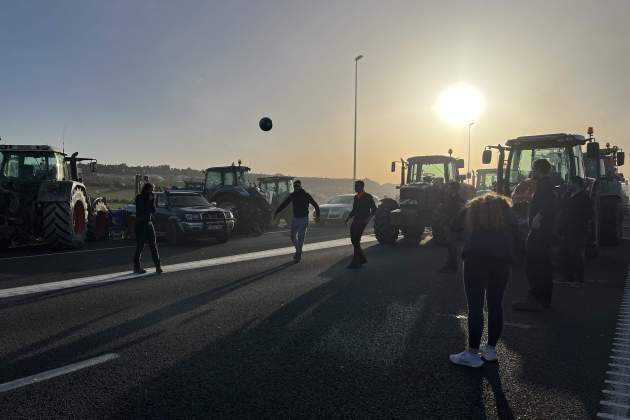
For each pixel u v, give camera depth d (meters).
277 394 3.30
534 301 5.91
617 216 12.45
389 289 6.94
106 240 14.29
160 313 5.49
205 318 5.29
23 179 11.72
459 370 3.79
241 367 3.81
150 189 8.10
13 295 6.38
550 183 5.89
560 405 3.17
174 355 4.08
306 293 6.64
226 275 8.07
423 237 15.45
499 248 3.93
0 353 4.11
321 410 3.06
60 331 4.76
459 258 10.16
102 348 4.25
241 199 16.67
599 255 11.03
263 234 16.94
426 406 3.14
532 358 4.09
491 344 4.01
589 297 6.58
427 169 14.83
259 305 5.91
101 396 3.25
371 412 3.04
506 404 3.18
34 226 11.42
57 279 7.56
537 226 5.84
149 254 10.81
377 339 4.58
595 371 3.79
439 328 4.98
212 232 13.20
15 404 3.12
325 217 21.27
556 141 10.18
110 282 7.35
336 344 4.42
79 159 13.12
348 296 6.46
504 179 10.82
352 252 11.34
